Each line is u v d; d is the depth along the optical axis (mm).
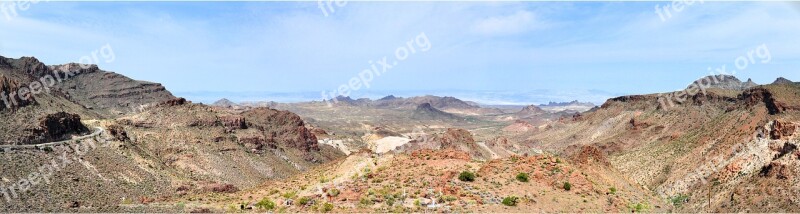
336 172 112062
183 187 150750
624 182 122688
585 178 101062
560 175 99188
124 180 142250
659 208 101750
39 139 144875
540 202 88312
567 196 92688
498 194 89938
